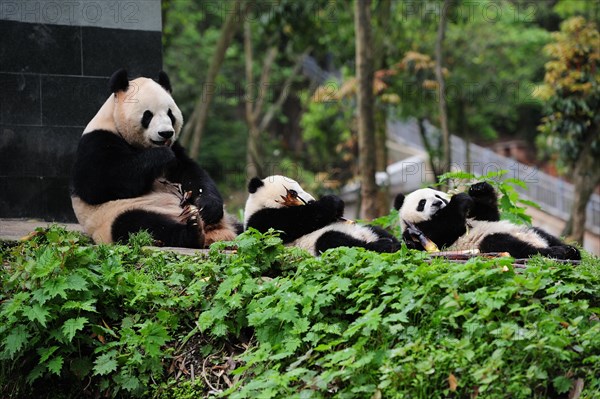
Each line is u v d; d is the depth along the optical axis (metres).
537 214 37.91
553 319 8.43
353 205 36.47
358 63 23.41
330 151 37.12
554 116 27.44
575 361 8.25
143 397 9.38
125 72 12.93
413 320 8.91
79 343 9.68
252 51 40.97
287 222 11.19
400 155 42.75
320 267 9.78
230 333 9.76
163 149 12.66
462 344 8.26
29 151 15.55
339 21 30.34
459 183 13.39
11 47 15.50
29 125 15.55
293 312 9.18
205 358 9.57
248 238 10.29
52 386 9.66
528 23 40.62
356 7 23.45
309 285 9.53
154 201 12.76
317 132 36.88
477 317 8.49
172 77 38.22
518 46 37.19
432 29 33.09
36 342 9.63
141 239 11.79
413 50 32.38
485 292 8.60
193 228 11.92
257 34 39.66
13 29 15.51
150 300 10.02
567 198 37.91
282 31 30.61
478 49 36.09
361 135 23.30
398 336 8.79
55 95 15.70
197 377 9.41
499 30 36.84
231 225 12.88
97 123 12.98
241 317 9.65
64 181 15.72
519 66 38.25
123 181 12.62
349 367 8.42
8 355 9.52
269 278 10.18
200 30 42.72
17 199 15.47
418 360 8.34
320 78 43.44
